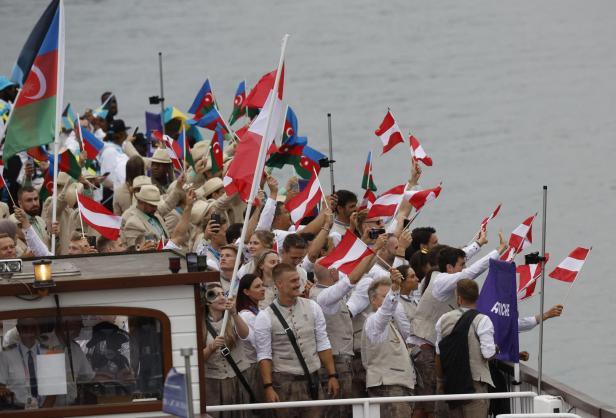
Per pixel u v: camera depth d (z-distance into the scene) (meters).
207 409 43.56
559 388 50.62
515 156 174.25
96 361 37.72
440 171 166.88
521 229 57.31
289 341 47.62
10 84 73.88
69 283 37.25
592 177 164.50
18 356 37.47
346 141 178.75
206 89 82.31
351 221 56.78
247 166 50.94
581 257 58.53
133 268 39.59
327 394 49.00
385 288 50.44
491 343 49.72
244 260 54.44
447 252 53.31
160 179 67.62
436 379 51.75
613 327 112.19
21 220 52.31
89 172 70.88
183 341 38.03
